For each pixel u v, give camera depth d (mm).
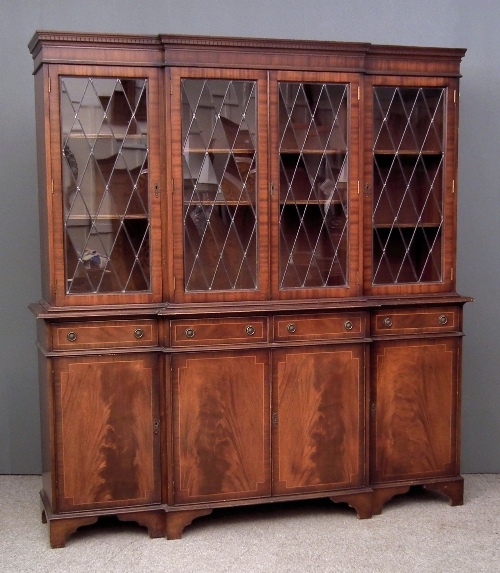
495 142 4129
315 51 3357
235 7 4016
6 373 4055
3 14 3887
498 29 4094
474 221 4160
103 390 3264
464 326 4203
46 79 3133
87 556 3148
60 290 3217
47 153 3156
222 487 3391
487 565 3061
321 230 3453
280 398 3418
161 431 3342
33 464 4109
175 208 3279
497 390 4207
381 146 3521
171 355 3287
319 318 3439
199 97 3275
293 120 3379
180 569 3027
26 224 4000
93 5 3926
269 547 3229
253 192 3363
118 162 3252
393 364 3580
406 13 4109
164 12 3967
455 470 3703
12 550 3207
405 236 3596
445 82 3553
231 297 3361
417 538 3316
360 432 3525
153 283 3311
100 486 3293
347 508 3674
